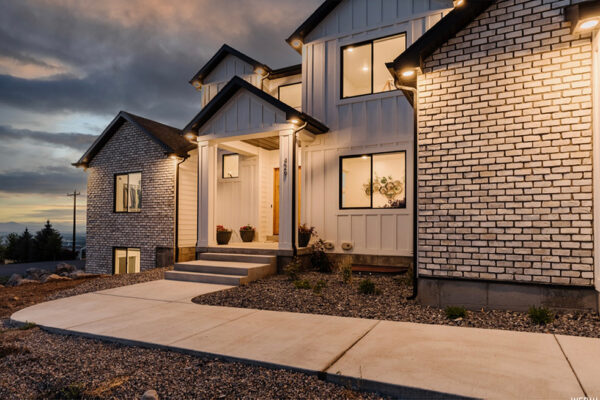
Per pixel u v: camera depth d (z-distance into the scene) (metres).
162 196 13.19
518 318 4.83
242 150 11.48
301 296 6.52
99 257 14.59
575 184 4.84
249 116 9.81
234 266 8.52
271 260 8.98
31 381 3.48
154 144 13.50
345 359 3.57
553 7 5.09
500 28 5.41
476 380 3.03
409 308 5.56
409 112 9.22
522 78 5.23
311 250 9.72
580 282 4.76
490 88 5.42
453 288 5.50
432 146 5.78
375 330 4.52
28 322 5.26
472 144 5.49
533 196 5.06
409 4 9.45
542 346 3.82
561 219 4.89
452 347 3.85
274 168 12.46
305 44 10.71
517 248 5.12
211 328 4.77
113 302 6.44
